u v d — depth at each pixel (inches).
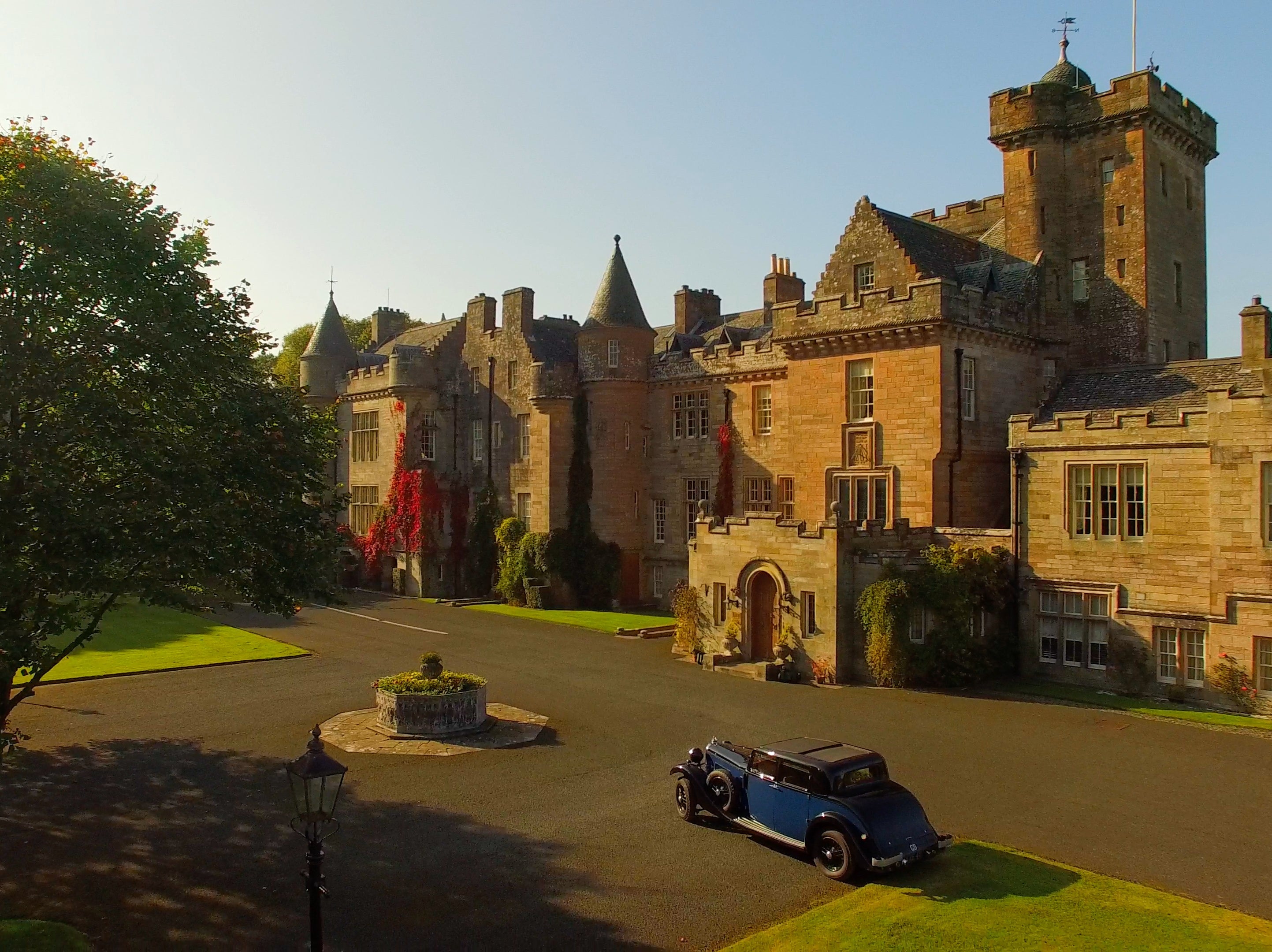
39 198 621.6
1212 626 1063.6
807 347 1524.4
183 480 604.1
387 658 1370.6
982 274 1502.2
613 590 1909.4
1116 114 1499.8
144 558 597.3
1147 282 1473.9
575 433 1951.3
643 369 1937.7
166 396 666.2
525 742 936.9
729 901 583.5
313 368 2453.2
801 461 1540.4
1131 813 740.0
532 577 1931.6
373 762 871.1
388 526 2236.7
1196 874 625.3
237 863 635.5
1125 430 1141.1
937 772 839.7
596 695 1141.7
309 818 460.1
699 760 742.5
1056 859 651.5
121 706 1069.1
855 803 619.8
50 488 557.0
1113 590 1145.4
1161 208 1525.6
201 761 866.8
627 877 619.8
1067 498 1194.6
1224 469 1057.5
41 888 595.8
